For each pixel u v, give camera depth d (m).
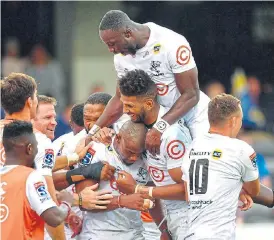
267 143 28.38
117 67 13.14
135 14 31.81
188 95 12.66
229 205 12.18
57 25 32.28
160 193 12.71
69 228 14.00
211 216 12.10
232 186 12.23
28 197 11.53
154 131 12.48
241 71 32.62
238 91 31.80
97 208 12.96
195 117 13.12
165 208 13.57
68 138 14.29
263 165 23.77
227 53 32.62
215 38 32.50
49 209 11.48
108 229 13.24
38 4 32.09
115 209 13.14
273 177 25.69
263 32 32.50
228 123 12.39
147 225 15.00
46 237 13.85
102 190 13.16
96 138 13.37
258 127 30.88
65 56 32.41
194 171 12.30
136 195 12.83
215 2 32.09
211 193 12.13
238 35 32.50
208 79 32.75
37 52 31.86
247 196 12.81
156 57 12.62
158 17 31.94
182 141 12.67
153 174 13.07
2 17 31.97
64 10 32.09
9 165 11.78
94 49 32.72
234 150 12.23
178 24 32.06
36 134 12.59
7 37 32.09
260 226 20.52
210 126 12.56
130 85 12.45
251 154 12.27
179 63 12.57
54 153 12.52
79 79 32.69
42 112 14.14
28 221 11.57
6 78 12.61
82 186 13.17
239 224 21.50
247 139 27.89
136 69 12.66
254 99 31.70
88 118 13.90
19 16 32.09
